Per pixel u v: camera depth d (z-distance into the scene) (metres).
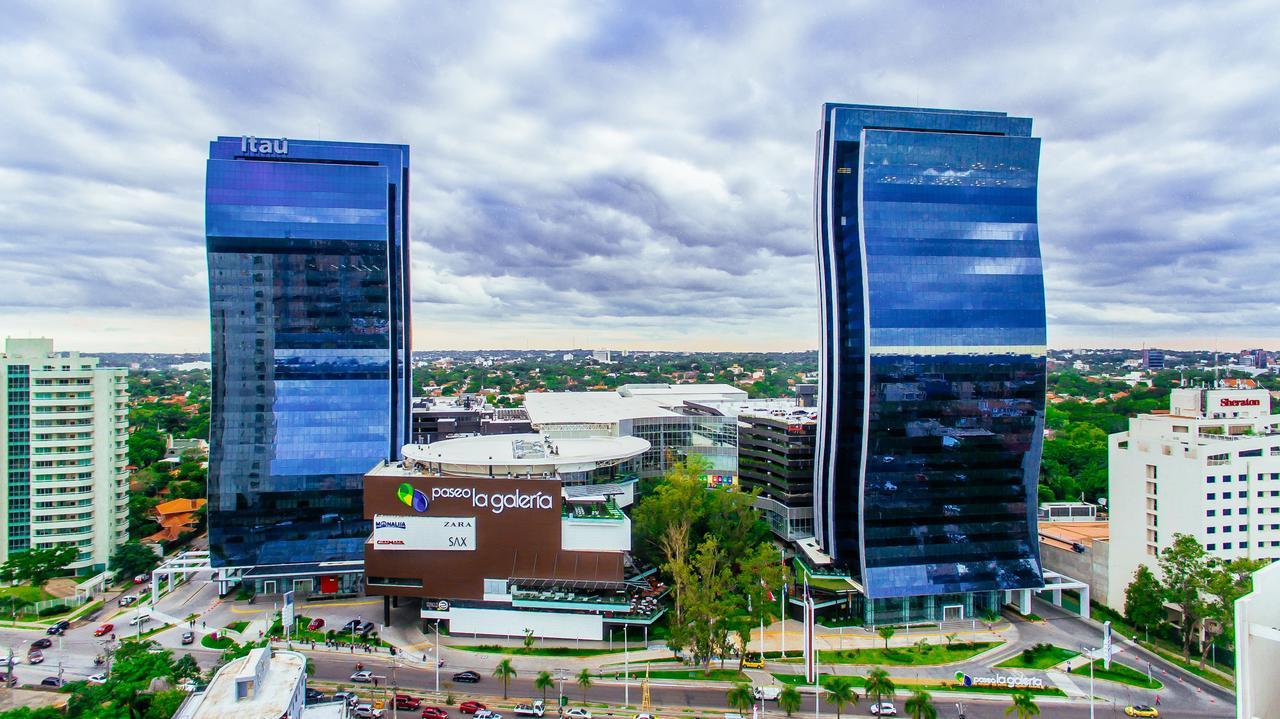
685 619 129.38
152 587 162.12
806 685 122.25
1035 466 158.88
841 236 165.00
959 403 156.75
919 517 155.50
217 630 145.25
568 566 141.62
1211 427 150.25
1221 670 129.25
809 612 124.56
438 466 157.00
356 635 141.25
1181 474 145.50
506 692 117.31
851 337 161.62
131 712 101.88
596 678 124.56
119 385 192.25
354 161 190.75
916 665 131.25
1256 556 145.25
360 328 183.88
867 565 152.88
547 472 156.12
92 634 143.38
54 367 179.25
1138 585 138.75
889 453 154.38
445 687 119.88
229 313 178.88
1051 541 180.12
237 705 85.81
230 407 178.25
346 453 181.12
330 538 179.88
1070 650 138.12
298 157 188.50
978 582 155.25
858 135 163.75
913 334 155.00
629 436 197.00
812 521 183.88
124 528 193.75
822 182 168.38
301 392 181.00
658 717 109.88
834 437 164.50
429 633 144.12
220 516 176.25
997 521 158.00
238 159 184.00
